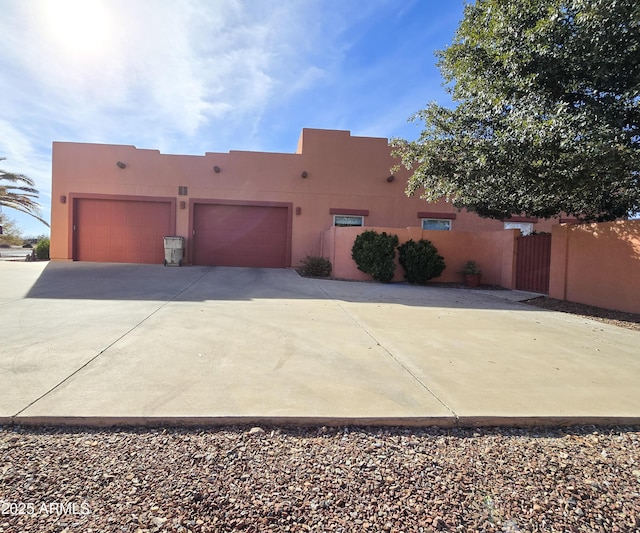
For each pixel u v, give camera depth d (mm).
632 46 5344
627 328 6602
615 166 5812
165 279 10719
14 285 9102
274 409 3049
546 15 5984
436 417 3010
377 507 2143
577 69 5977
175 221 15219
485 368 4195
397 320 6539
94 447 2578
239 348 4590
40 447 2557
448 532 1981
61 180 14820
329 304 7816
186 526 1939
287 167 15648
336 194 15812
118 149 14984
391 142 10242
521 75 6406
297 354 4445
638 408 3293
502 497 2258
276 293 9023
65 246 14859
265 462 2498
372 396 3361
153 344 4629
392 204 16016
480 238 13383
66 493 2137
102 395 3188
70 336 4871
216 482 2287
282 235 15742
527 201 9695
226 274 12406
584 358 4688
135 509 2039
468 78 7238
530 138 5852
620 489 2361
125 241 15125
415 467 2514
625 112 5914
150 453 2537
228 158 15414
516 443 2838
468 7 7500
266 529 1949
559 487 2363
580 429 3059
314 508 2113
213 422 2883
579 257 9031
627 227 7875
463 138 7750
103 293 8250
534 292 11078
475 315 7324
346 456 2600
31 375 3570
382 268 12195
